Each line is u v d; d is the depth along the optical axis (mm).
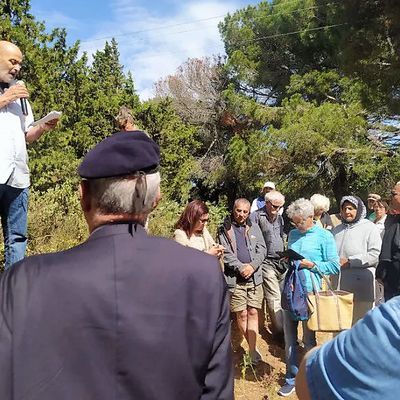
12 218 3551
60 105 13297
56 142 11484
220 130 29188
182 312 1471
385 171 21969
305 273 4703
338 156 21609
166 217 9289
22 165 3500
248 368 5492
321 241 4770
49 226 6895
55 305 1405
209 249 4902
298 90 25312
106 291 1432
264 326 6695
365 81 17422
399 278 4508
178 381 1425
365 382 1169
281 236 6188
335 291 4738
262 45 28734
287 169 22250
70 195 8406
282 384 5160
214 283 1545
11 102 3381
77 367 1371
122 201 1524
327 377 1235
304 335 4980
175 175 15773
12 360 1366
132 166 1521
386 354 1157
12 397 1347
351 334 1240
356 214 5324
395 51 16312
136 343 1400
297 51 27422
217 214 12688
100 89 17516
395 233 4562
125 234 1528
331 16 20859
